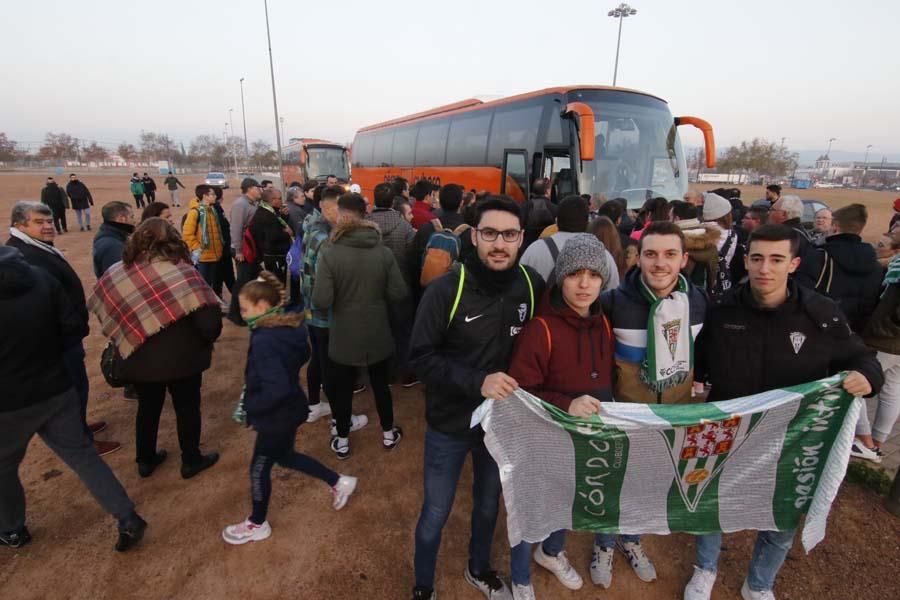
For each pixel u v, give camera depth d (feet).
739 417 6.89
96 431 13.25
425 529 7.61
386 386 12.23
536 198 17.26
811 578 8.74
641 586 8.64
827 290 12.17
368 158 54.29
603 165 23.72
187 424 10.98
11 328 7.64
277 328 8.87
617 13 83.05
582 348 7.01
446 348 7.30
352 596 8.41
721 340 7.26
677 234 6.88
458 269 7.05
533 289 7.33
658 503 7.55
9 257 7.76
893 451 12.55
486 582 8.29
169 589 8.45
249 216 21.93
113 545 9.34
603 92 24.81
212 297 10.14
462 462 7.60
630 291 7.36
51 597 8.25
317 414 14.23
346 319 11.08
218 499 10.68
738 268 15.55
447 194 14.43
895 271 11.16
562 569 8.48
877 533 9.72
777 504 7.42
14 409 7.86
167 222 9.98
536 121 25.79
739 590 8.55
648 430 6.98
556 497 7.48
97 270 13.11
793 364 6.91
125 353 9.57
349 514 10.33
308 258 12.96
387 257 11.17
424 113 42.27
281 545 9.45
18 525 9.11
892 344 11.45
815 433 7.01
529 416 6.97
